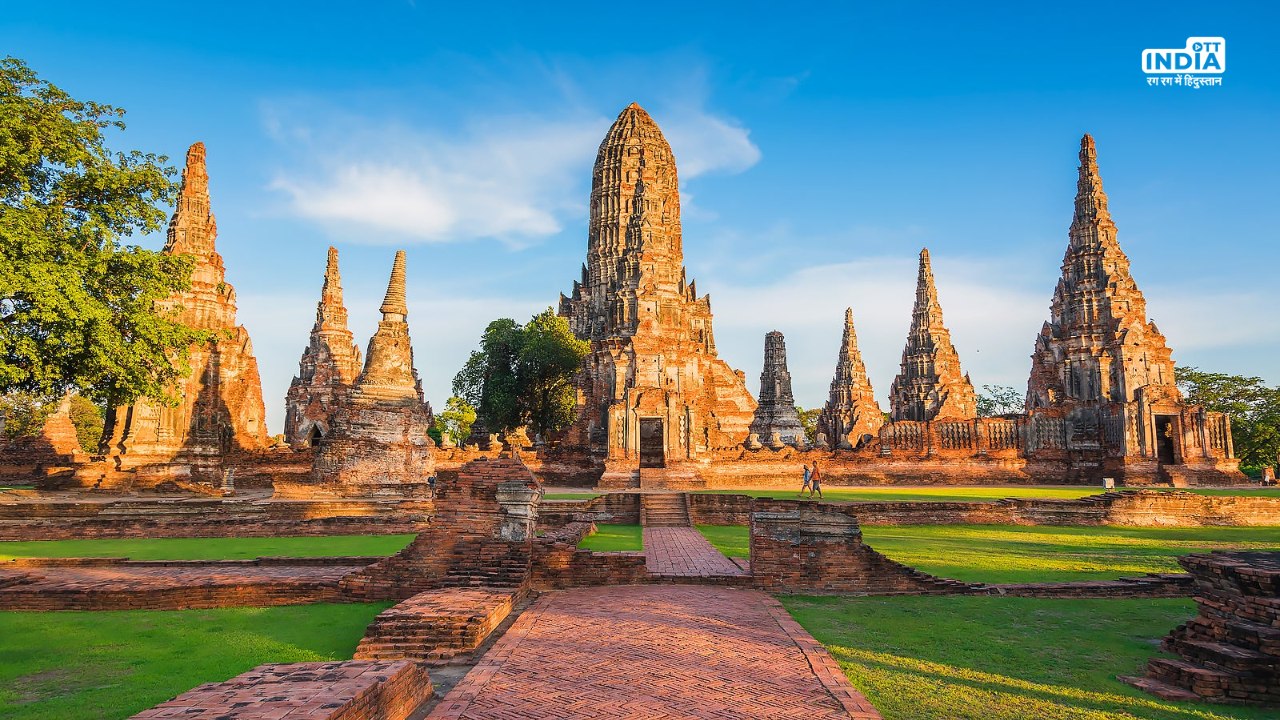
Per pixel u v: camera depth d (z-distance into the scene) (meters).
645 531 34.62
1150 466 59.12
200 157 46.66
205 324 44.72
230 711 8.95
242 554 25.53
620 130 85.50
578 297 86.00
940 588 19.48
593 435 54.59
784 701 11.38
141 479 40.47
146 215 22.72
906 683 12.30
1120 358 62.41
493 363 74.00
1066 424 63.72
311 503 35.00
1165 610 17.56
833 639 14.85
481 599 15.95
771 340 83.75
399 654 13.79
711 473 54.25
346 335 66.81
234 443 47.59
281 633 15.71
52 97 21.78
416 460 42.25
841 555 19.59
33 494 38.59
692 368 55.34
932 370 82.81
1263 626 12.42
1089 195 67.25
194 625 16.31
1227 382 80.62
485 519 19.22
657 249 55.53
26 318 19.33
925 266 85.62
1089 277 65.81
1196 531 35.22
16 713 11.15
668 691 11.76
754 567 19.89
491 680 12.17
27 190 20.11
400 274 44.25
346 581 18.75
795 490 50.44
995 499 42.34
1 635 15.39
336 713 8.94
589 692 11.70
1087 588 19.41
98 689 12.20
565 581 19.69
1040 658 13.71
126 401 22.97
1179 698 11.75
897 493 47.38
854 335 91.81
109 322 21.03
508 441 56.75
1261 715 11.17
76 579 19.50
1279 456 76.62
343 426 41.31
